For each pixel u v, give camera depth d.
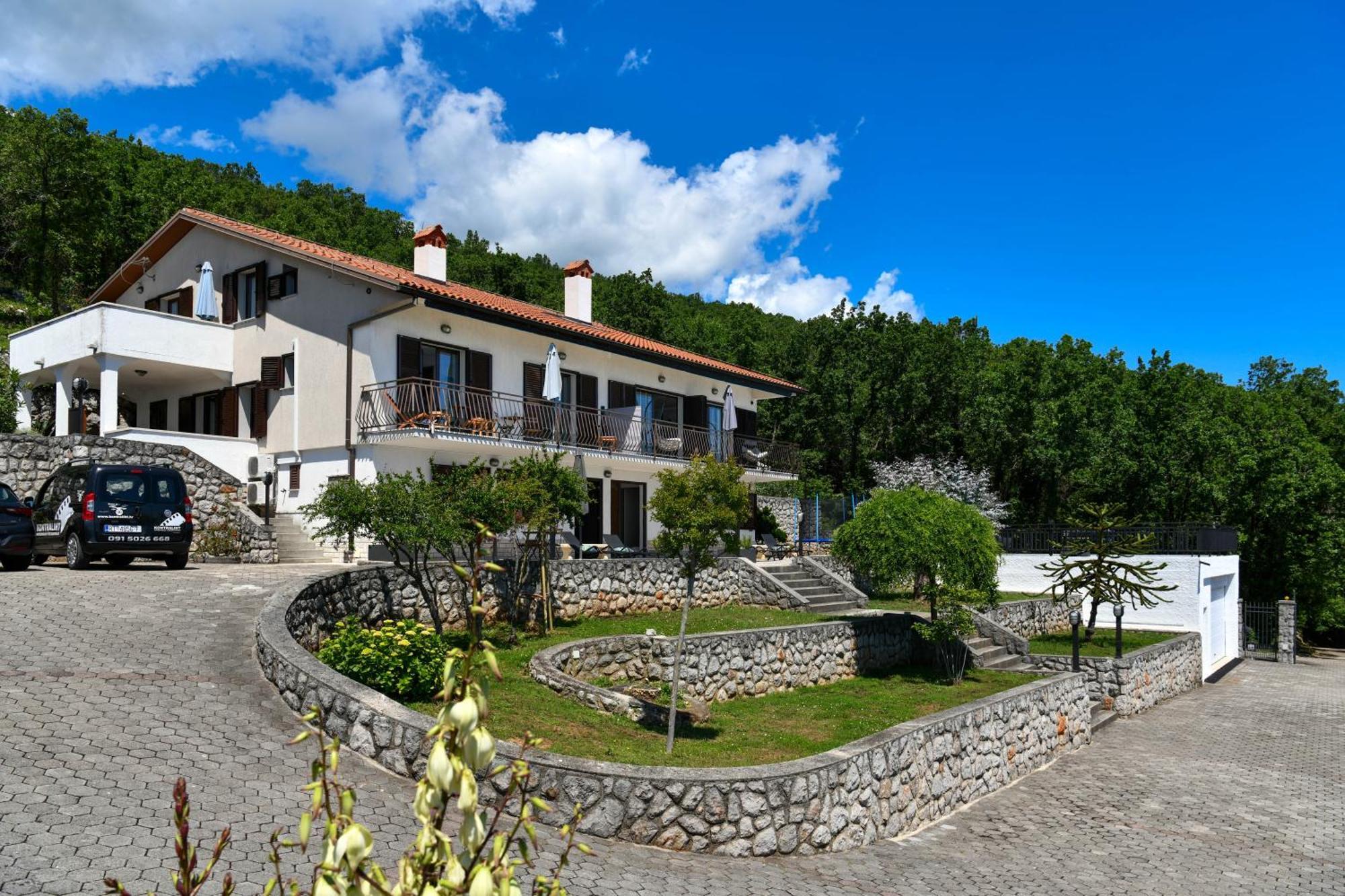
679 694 12.73
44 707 7.30
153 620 10.42
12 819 5.38
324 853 2.13
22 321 38.28
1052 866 8.61
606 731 9.93
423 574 13.50
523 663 12.16
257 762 6.79
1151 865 8.91
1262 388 64.62
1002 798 11.21
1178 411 40.03
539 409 22.34
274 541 18.27
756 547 26.06
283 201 59.50
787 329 66.19
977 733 11.22
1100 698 17.66
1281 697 21.09
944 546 15.74
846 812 8.41
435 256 23.55
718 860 7.28
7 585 12.08
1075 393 39.81
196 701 7.88
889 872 7.87
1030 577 25.73
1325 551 36.00
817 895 6.88
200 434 21.67
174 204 45.97
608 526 23.95
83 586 12.26
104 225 41.25
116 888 2.06
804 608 19.94
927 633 16.03
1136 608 22.50
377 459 19.11
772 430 43.19
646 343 26.92
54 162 38.59
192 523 15.04
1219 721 17.69
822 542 31.48
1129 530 24.66
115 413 21.06
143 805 5.80
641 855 6.98
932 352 41.59
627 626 15.97
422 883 2.12
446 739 2.18
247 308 22.86
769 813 7.71
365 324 19.48
